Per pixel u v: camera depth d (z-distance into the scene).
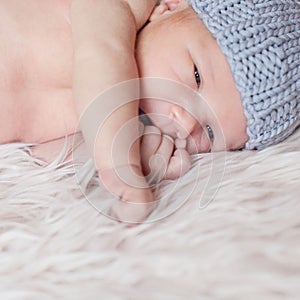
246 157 0.99
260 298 0.62
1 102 0.99
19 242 0.77
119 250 0.73
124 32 0.97
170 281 0.67
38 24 1.03
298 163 0.93
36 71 1.02
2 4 1.03
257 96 0.98
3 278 0.70
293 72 1.01
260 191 0.84
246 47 0.98
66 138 0.98
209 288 0.65
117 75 0.91
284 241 0.71
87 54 0.93
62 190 0.88
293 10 1.06
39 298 0.66
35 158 0.97
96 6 0.99
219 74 0.98
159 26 1.03
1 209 0.84
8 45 1.00
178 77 0.98
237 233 0.74
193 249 0.72
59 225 0.80
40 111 1.02
